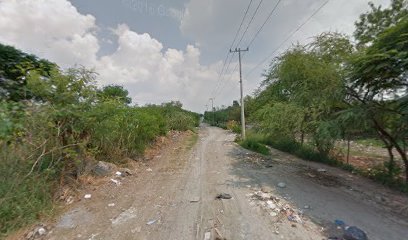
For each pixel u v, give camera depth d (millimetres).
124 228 3871
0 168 4125
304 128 8734
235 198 5258
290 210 4566
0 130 3742
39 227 3795
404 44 4867
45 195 4555
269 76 11414
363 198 5523
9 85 6680
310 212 4539
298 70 8094
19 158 4438
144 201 5121
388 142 7340
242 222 4031
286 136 10594
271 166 9000
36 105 4777
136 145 9703
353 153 12938
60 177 5344
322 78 7148
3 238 3449
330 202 5148
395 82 5949
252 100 15148
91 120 5734
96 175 6480
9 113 4168
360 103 6949
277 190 5945
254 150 13211
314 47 8031
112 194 5531
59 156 5176
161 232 3727
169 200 5172
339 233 3660
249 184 6441
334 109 7867
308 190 6004
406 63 4973
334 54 7633
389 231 3832
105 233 3709
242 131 18125
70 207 4711
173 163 9445
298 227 3848
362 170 8266
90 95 5758
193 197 5344
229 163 9547
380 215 4504
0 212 3611
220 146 15219
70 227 3902
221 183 6527
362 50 6527
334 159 9570
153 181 6746
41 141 4762
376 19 10516
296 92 8367
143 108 15844
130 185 6309
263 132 11766
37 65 10000
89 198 5227
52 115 4875
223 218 4203
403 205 5078
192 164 9266
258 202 4977
